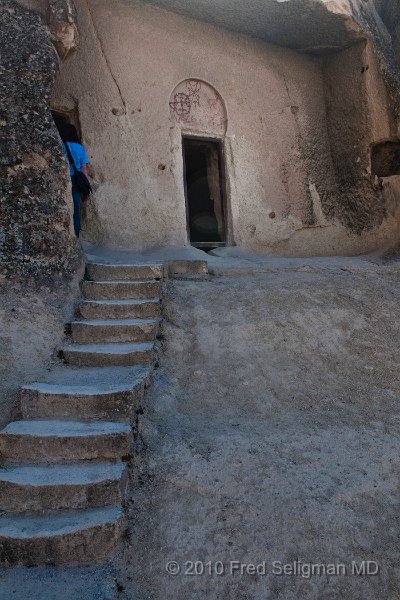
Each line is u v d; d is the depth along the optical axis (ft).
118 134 22.07
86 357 12.96
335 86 27.20
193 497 9.37
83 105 21.44
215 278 18.44
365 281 18.74
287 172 26.21
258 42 25.88
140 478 9.78
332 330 15.23
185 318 15.06
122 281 16.22
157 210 22.66
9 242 13.98
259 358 13.71
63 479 9.24
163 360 13.42
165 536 8.79
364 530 8.86
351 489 9.48
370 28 25.70
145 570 8.36
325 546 8.59
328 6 23.07
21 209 14.21
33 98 14.79
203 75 24.16
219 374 13.04
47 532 8.50
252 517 8.99
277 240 25.58
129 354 12.87
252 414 11.83
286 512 9.03
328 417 11.81
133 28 22.56
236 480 9.62
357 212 26.99
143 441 10.57
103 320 14.48
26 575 8.29
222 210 24.86
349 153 26.91
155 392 12.03
